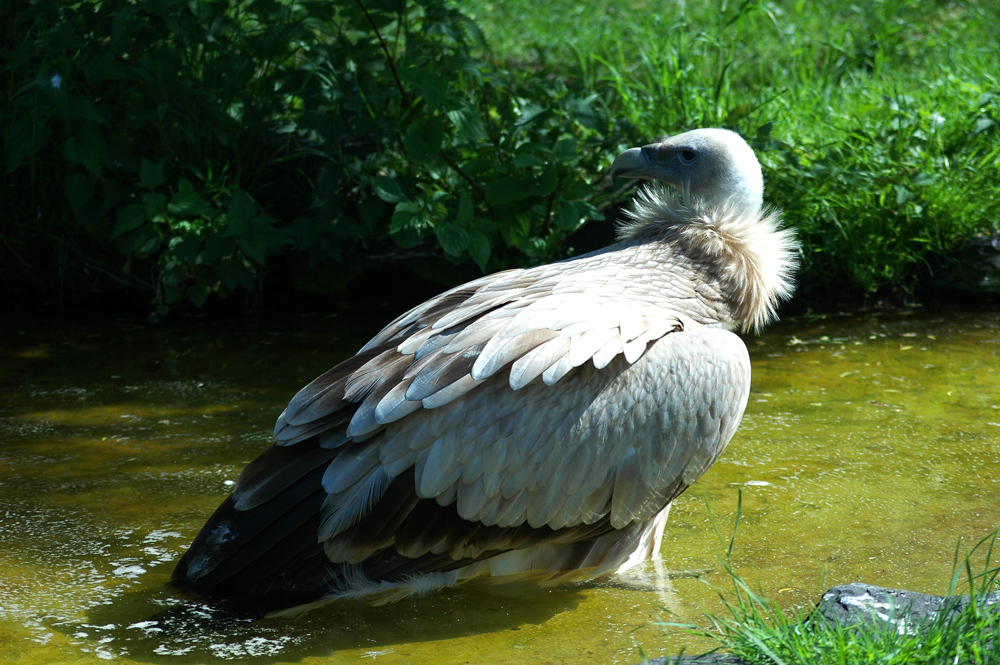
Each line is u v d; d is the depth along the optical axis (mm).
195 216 7152
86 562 4098
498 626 3742
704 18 12188
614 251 4492
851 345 6777
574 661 3484
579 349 3705
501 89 7777
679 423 3855
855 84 9820
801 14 12312
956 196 7559
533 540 3877
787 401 5832
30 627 3641
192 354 6590
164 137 7285
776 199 7566
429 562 3826
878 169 7801
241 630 3676
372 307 7613
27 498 4629
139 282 7488
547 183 6809
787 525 4449
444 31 7617
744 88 10055
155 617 3727
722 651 3320
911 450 5176
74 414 5605
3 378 6117
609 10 13070
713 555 4230
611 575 4145
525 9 13195
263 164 7570
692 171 4660
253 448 5180
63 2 7312
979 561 4098
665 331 3904
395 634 3680
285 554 3721
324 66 7480
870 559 4141
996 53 10375
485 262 6617
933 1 12586
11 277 7621
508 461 3711
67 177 6996
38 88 6961
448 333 3932
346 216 7402
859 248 7465
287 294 7656
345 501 3678
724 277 4375
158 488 4750
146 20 7508
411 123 7445
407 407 3652
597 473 3795
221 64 7617
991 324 7156
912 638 3023
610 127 7762
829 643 3066
